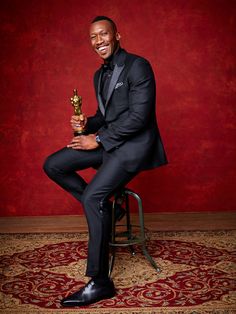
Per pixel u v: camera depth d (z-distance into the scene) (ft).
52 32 13.56
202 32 13.47
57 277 9.30
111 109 8.91
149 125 8.86
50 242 11.78
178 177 13.97
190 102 13.70
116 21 13.50
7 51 13.64
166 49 13.53
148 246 11.22
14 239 12.09
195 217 13.70
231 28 13.44
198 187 13.98
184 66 13.57
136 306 7.88
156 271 9.48
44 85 13.73
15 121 13.89
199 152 13.88
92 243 8.17
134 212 14.06
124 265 9.91
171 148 13.88
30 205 14.20
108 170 8.48
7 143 13.97
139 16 13.46
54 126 13.87
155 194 14.01
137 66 8.44
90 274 8.14
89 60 13.61
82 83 13.69
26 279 9.22
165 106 13.73
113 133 8.52
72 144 8.98
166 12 13.44
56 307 7.93
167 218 13.70
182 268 9.62
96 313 7.65
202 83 13.62
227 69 13.56
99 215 8.23
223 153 13.87
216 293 8.30
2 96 13.80
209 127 13.79
